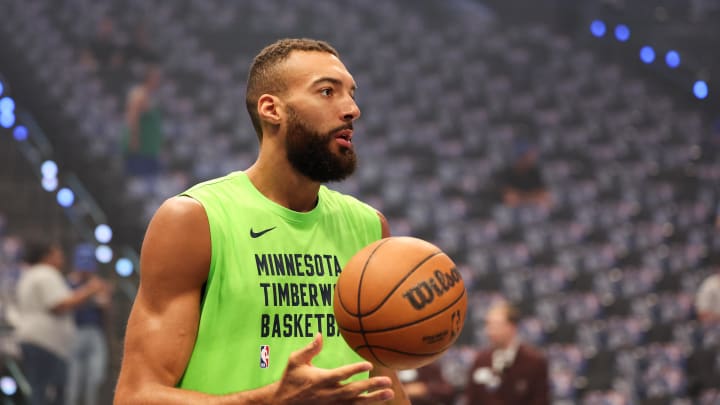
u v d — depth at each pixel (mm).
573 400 10750
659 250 14555
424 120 19672
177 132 16984
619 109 20938
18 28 19891
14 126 14875
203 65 20594
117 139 15578
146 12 22453
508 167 15500
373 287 2746
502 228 14805
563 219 15609
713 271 13641
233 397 2590
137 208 13195
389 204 15578
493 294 13062
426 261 2816
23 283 9055
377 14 25031
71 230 13125
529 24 25734
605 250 14273
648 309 12812
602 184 17047
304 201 3076
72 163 14227
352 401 2525
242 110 18672
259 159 3064
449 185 16500
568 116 20297
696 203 16734
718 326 11758
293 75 2959
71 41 20047
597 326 12258
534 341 12039
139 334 2771
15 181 14266
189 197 2879
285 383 2502
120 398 2738
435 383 8047
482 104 20594
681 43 24891
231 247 2871
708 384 10352
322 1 25188
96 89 17344
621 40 23734
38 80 17078
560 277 13516
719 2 25172
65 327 9141
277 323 2904
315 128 2924
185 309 2799
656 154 18672
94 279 10156
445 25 25047
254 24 23281
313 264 3018
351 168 2988
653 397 10703
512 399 7988
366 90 20703
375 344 2762
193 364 2822
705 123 21188
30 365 8977
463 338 12172
